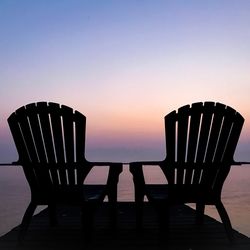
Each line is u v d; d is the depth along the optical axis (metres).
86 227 3.27
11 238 3.60
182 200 3.34
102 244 3.36
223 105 3.31
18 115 3.31
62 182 3.34
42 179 3.36
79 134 3.27
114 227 3.68
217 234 3.70
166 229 3.29
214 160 3.35
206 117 3.32
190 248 3.20
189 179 3.35
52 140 3.32
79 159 3.30
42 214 4.89
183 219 4.46
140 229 3.70
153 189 4.00
